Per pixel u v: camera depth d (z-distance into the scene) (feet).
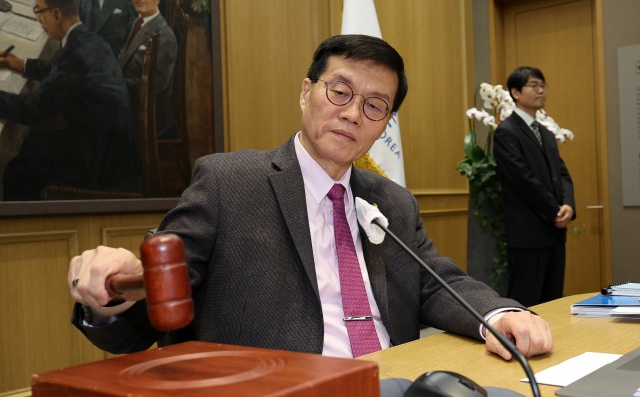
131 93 9.98
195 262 4.03
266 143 11.95
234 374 1.79
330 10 13.15
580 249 16.03
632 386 2.73
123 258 2.56
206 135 10.98
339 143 4.27
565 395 2.67
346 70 4.31
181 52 10.59
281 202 4.21
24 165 8.84
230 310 3.99
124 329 3.14
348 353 4.00
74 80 9.34
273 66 12.09
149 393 1.62
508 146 12.89
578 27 16.06
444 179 16.25
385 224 3.59
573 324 4.46
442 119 16.22
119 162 9.84
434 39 16.01
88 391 1.70
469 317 4.02
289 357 1.98
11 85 8.71
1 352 8.58
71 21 9.30
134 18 9.99
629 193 15.07
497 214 14.62
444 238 16.14
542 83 13.37
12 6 8.70
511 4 17.02
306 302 4.04
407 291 4.50
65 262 9.31
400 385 2.58
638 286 5.49
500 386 2.92
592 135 15.88
